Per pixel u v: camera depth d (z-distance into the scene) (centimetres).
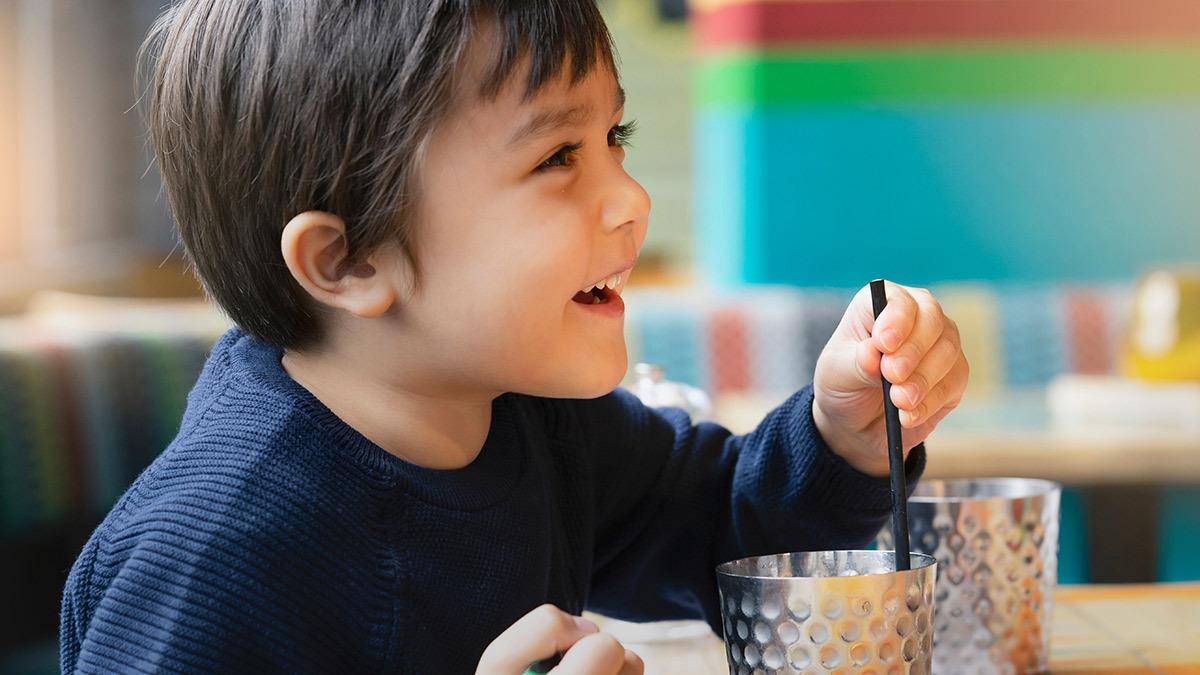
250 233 64
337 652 62
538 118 61
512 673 53
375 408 67
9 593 174
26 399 180
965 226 299
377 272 63
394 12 60
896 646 57
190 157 66
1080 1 296
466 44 60
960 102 296
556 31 62
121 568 60
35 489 179
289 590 60
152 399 201
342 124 60
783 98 292
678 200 489
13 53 405
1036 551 78
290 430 63
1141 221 304
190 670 57
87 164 425
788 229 295
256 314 66
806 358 273
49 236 414
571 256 62
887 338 63
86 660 59
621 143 72
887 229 296
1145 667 80
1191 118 302
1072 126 300
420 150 60
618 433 86
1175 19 299
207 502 61
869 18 291
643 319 273
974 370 284
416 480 65
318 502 62
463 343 64
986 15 295
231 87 63
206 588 59
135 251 434
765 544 83
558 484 81
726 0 294
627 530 88
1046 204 301
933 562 60
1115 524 208
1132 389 199
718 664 86
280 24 62
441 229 62
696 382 271
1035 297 290
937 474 176
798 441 80
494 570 68
